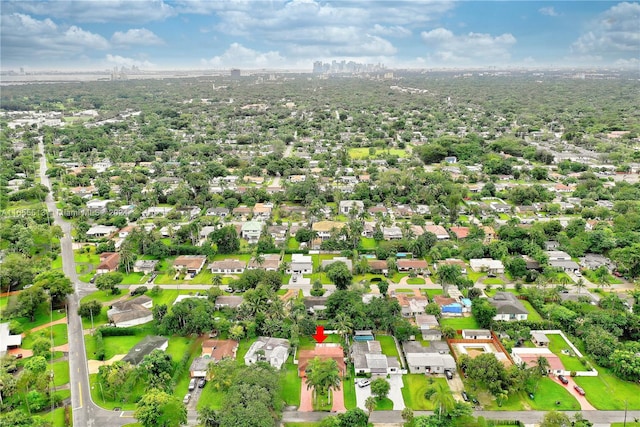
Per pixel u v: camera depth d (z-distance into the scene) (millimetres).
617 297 180375
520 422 124000
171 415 119562
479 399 133875
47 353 152250
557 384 141250
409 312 176750
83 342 162875
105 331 166375
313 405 132125
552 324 169500
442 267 193125
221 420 116062
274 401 125562
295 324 164250
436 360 147000
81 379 143125
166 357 145125
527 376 137000
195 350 157250
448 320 176000
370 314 167500
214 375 137375
